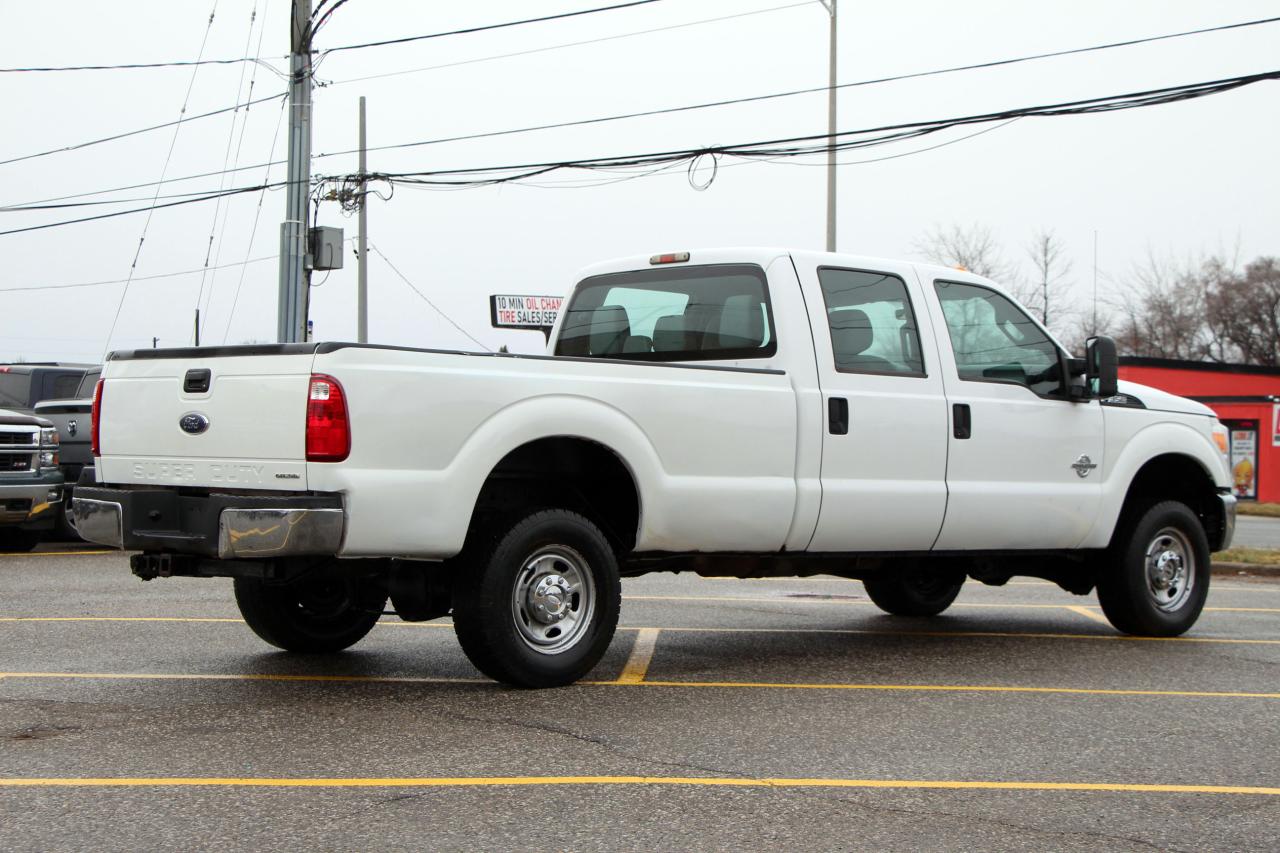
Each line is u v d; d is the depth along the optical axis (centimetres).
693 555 732
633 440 679
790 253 770
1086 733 600
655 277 823
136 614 938
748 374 728
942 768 532
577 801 476
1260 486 3803
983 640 888
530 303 4084
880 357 789
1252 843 442
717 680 716
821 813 467
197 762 523
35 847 419
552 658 671
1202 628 964
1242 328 6531
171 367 645
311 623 771
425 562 661
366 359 599
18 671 716
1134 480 937
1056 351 875
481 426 629
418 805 468
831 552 765
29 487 1366
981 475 820
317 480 589
